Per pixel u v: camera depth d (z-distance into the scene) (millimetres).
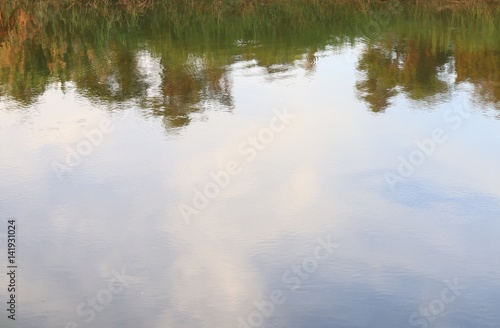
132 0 22500
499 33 18141
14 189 8797
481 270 6941
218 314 6254
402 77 13906
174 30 18953
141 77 14117
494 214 8055
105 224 7898
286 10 21078
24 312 6301
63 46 17328
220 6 21688
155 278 6848
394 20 19891
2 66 15297
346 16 20328
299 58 15445
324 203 8336
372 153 9859
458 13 20672
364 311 6301
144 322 6156
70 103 12383
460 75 14078
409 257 7172
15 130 10945
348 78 13766
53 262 7141
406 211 8141
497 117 11375
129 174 9227
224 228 7781
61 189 8797
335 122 11172
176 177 9102
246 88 13094
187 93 12898
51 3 22062
